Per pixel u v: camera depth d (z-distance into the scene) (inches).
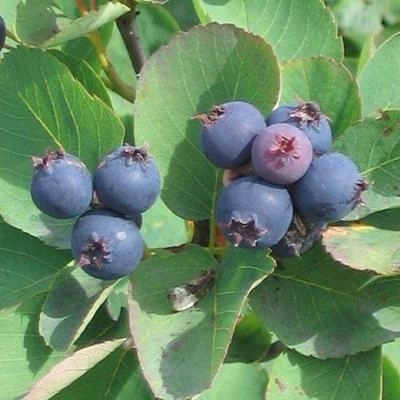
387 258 10.6
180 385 10.2
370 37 13.6
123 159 10.4
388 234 10.9
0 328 11.4
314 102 11.0
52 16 12.3
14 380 11.3
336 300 11.3
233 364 13.4
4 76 11.3
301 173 10.2
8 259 11.7
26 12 12.2
